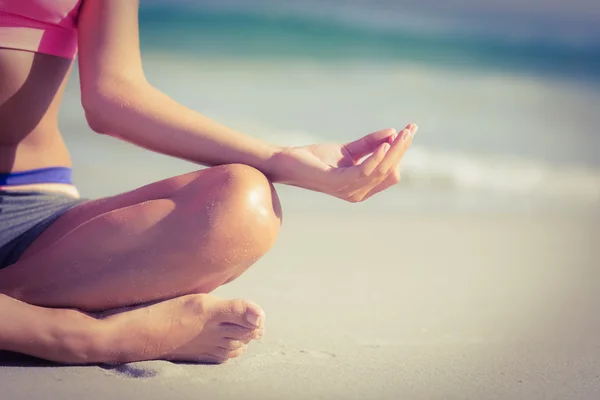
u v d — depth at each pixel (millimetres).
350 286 2447
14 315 1802
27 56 1881
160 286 1829
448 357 1987
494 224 3469
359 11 9820
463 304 2346
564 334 2156
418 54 9320
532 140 5422
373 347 2021
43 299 1836
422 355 1991
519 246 3062
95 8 1873
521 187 4211
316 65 7938
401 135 1787
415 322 2193
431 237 3135
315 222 3285
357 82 7203
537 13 11641
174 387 1783
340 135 4836
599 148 5340
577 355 2027
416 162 4430
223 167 1823
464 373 1910
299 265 2619
